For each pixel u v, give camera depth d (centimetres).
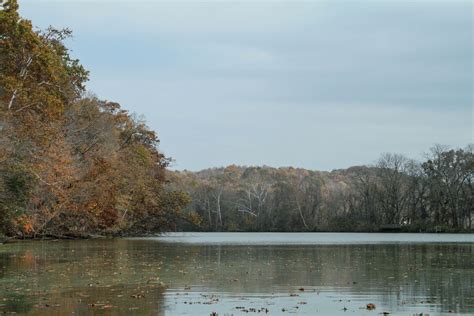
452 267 3256
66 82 5472
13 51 4709
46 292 2186
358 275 2817
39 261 3634
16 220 5253
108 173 7206
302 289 2277
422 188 12762
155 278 2658
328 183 16325
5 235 6219
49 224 7188
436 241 7544
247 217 14362
